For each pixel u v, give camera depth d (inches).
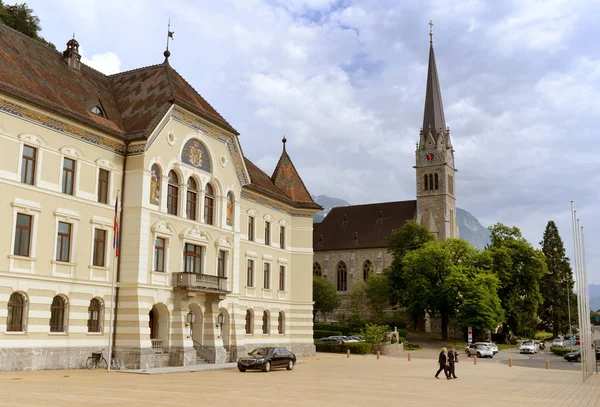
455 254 4114.2
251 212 2433.6
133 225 1724.9
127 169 1765.5
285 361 1781.5
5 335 1379.2
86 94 1809.8
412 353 3245.6
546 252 5457.7
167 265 1811.0
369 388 1266.0
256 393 1074.1
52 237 1523.1
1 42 1616.6
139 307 1678.2
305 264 2736.2
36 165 1497.3
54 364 1489.9
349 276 5300.2
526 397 1175.0
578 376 1911.9
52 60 1803.6
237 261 2146.9
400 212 5433.1
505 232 4439.0
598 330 6624.0
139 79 2037.4
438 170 5201.8
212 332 1959.9
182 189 1897.1
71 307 1556.3
